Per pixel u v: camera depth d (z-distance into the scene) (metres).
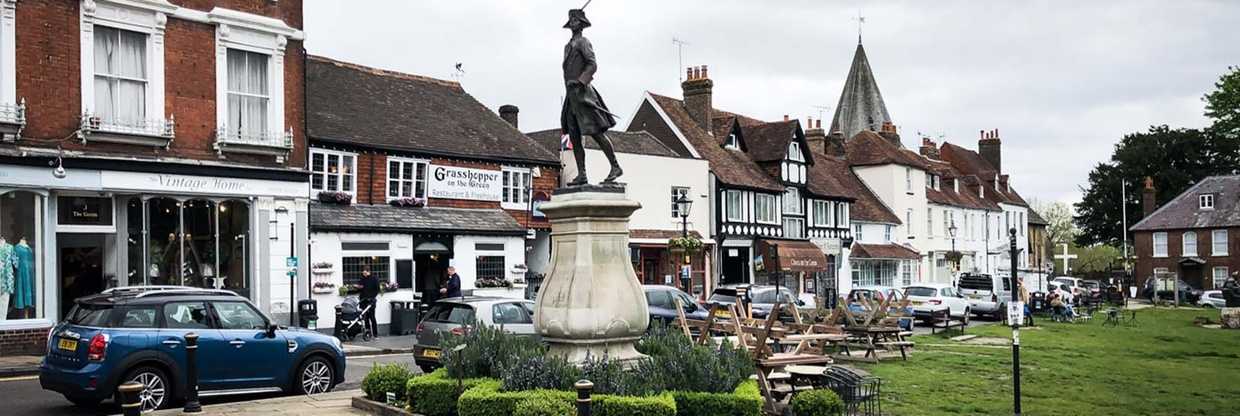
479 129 31.72
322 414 11.88
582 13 12.07
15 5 18.30
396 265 26.36
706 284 38.91
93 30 19.47
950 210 60.88
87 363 11.92
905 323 27.45
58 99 18.92
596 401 9.99
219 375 12.90
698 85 43.56
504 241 29.41
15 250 18.47
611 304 11.37
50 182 18.62
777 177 44.12
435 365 16.28
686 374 10.91
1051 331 30.03
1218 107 53.47
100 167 19.33
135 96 20.14
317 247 24.48
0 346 18.00
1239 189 63.47
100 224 19.89
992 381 16.88
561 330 11.36
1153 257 65.06
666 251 37.03
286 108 22.88
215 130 21.41
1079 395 15.47
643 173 36.56
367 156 26.91
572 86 11.77
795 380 12.93
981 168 72.00
